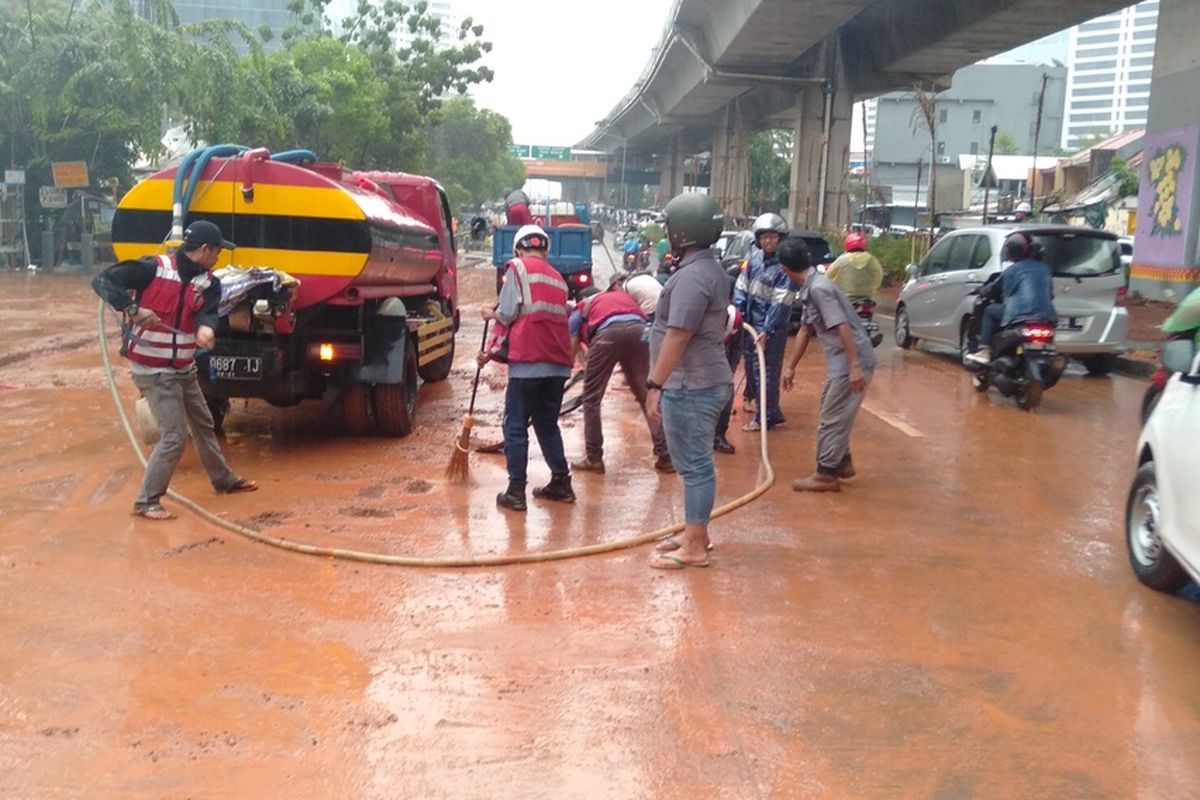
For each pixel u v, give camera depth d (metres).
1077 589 6.04
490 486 8.10
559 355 7.34
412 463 8.87
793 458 9.37
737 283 10.90
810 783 3.89
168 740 4.12
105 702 4.42
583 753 4.08
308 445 9.56
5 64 30.34
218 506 7.40
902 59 38.69
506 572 6.14
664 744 4.16
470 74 48.81
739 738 4.22
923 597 5.85
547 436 7.58
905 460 9.31
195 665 4.80
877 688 4.69
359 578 5.98
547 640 5.15
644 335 8.39
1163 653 5.14
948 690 4.68
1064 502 7.96
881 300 27.61
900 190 76.81
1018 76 91.94
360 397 9.64
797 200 43.56
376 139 42.47
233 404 11.54
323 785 3.81
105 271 6.75
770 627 5.37
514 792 3.79
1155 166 22.95
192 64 30.45
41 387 12.09
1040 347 11.66
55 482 7.88
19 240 32.12
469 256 53.00
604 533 6.91
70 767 3.91
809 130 43.16
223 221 8.53
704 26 42.53
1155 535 5.98
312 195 8.48
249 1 78.06
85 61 30.45
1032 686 4.74
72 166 31.36
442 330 12.07
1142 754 4.15
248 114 32.16
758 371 10.94
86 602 5.52
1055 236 14.33
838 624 5.43
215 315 7.04
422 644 5.08
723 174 64.19
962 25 33.34
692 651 5.05
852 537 6.96
